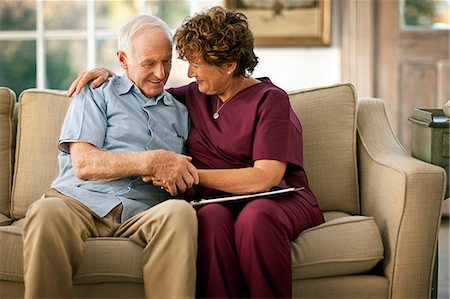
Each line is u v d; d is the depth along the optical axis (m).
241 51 2.70
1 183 3.08
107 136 2.81
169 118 2.89
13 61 4.71
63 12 4.68
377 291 2.63
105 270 2.48
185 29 2.71
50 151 3.07
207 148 2.81
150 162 2.61
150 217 2.49
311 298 2.58
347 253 2.60
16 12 4.69
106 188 2.72
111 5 4.68
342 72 4.61
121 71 4.72
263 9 4.51
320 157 3.08
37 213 2.40
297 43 4.54
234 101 2.78
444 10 4.69
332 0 4.57
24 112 3.13
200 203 2.58
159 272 2.43
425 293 2.67
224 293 2.42
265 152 2.65
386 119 3.23
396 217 2.67
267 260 2.43
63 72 4.72
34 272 2.38
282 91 2.79
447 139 2.96
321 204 3.06
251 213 2.46
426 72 4.71
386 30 4.65
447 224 4.81
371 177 2.97
